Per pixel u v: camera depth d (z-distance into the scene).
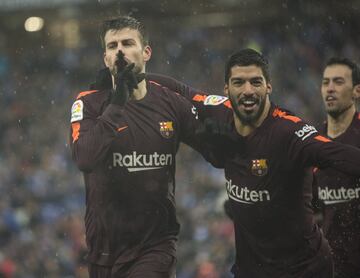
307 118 24.25
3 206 21.62
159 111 7.41
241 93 7.07
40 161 27.30
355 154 6.85
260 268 7.50
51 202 23.38
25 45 34.50
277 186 7.17
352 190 8.41
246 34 30.16
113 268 7.38
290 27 27.25
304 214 7.30
